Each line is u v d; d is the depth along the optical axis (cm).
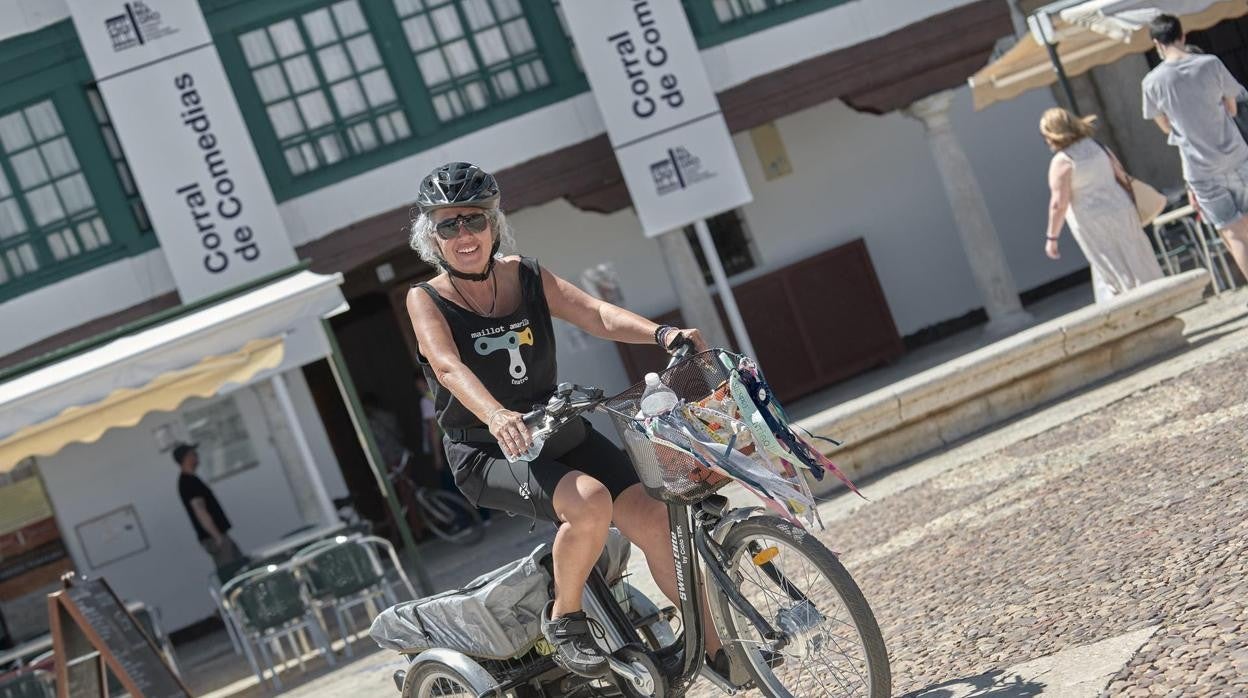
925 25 2270
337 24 2098
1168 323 1490
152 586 2272
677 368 590
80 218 2070
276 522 2297
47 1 2055
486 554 1917
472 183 620
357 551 1467
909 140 2588
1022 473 1133
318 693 1273
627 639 623
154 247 2072
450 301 633
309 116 2086
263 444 2300
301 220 2070
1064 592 734
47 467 2256
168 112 1922
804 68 2231
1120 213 1600
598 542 604
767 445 576
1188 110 1470
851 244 2533
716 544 612
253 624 1423
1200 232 1769
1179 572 692
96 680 1191
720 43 2205
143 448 2280
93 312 2062
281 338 1591
